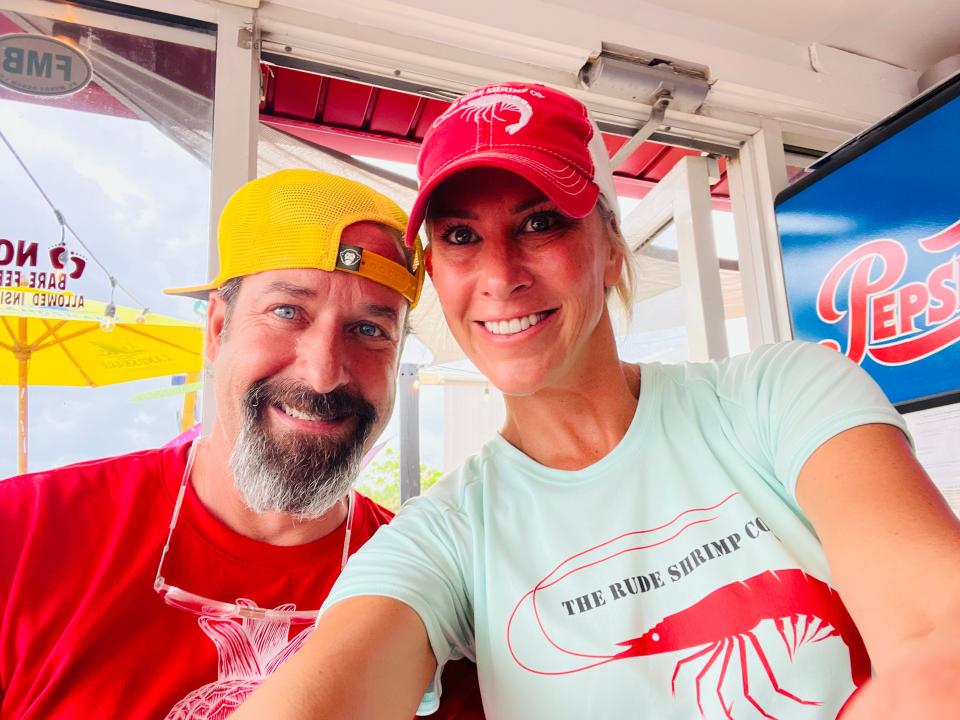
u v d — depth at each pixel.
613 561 0.69
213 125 1.29
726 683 0.61
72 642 0.87
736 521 0.67
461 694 0.76
